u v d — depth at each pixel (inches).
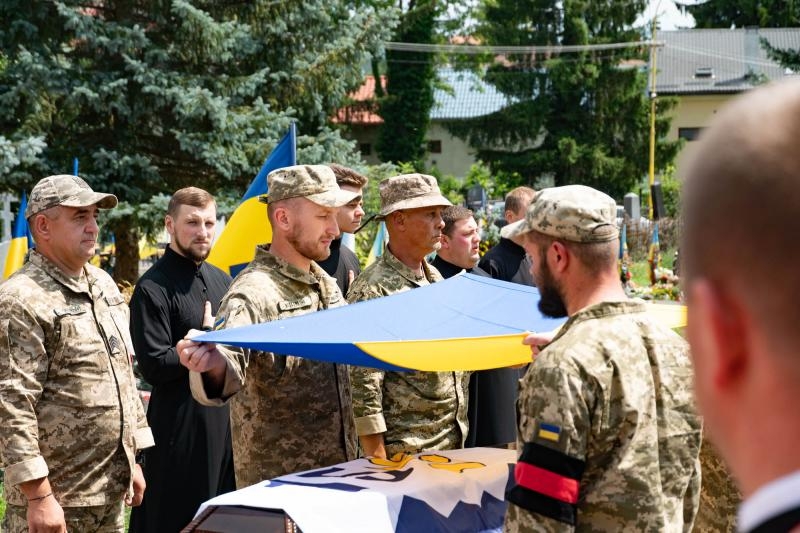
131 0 480.1
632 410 83.3
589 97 1453.0
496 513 113.7
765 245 25.0
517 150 1492.4
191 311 173.2
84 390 137.6
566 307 92.6
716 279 26.1
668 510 86.6
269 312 130.3
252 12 508.7
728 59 1726.1
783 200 24.8
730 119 26.5
